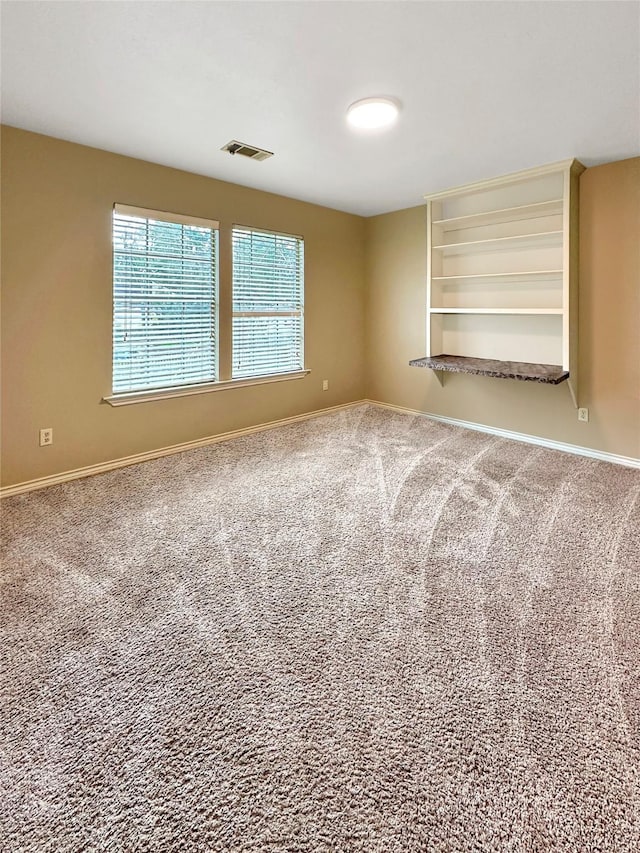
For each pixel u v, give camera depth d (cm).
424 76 222
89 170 317
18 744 129
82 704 143
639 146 314
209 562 223
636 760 124
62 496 301
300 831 109
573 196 352
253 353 447
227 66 213
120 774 122
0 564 219
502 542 243
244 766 124
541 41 194
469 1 170
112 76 222
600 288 361
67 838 107
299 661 161
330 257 503
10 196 286
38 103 251
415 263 495
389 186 412
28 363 305
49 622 179
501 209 398
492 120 271
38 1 169
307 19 179
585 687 149
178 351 388
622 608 189
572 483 324
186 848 105
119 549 234
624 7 173
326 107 254
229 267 410
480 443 420
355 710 142
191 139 301
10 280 291
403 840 107
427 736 133
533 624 180
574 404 388
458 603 193
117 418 355
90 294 328
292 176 380
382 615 185
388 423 488
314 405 514
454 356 466
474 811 113
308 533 253
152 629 176
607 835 107
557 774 121
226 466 359
